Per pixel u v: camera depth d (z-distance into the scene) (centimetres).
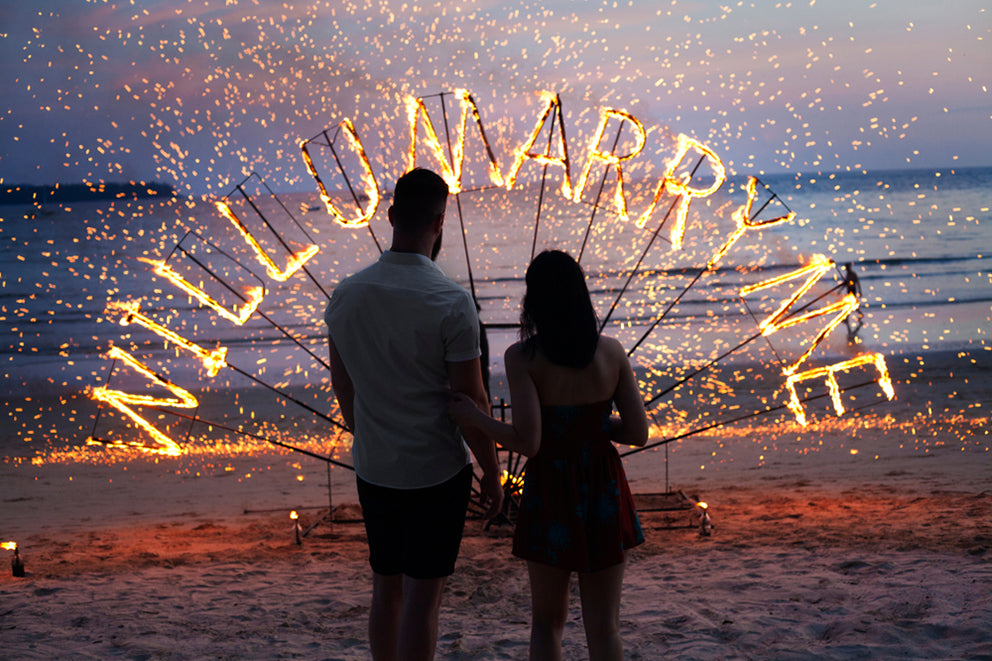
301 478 859
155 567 511
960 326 1952
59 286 3155
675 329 2059
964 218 5275
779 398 1248
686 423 1095
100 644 346
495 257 3759
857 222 5006
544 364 235
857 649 302
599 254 3644
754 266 3203
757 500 684
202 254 3994
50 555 556
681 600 389
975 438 927
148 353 1895
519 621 372
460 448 244
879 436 958
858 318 2048
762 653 306
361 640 347
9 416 1251
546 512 236
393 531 245
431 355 234
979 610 327
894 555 441
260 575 482
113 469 914
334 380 255
